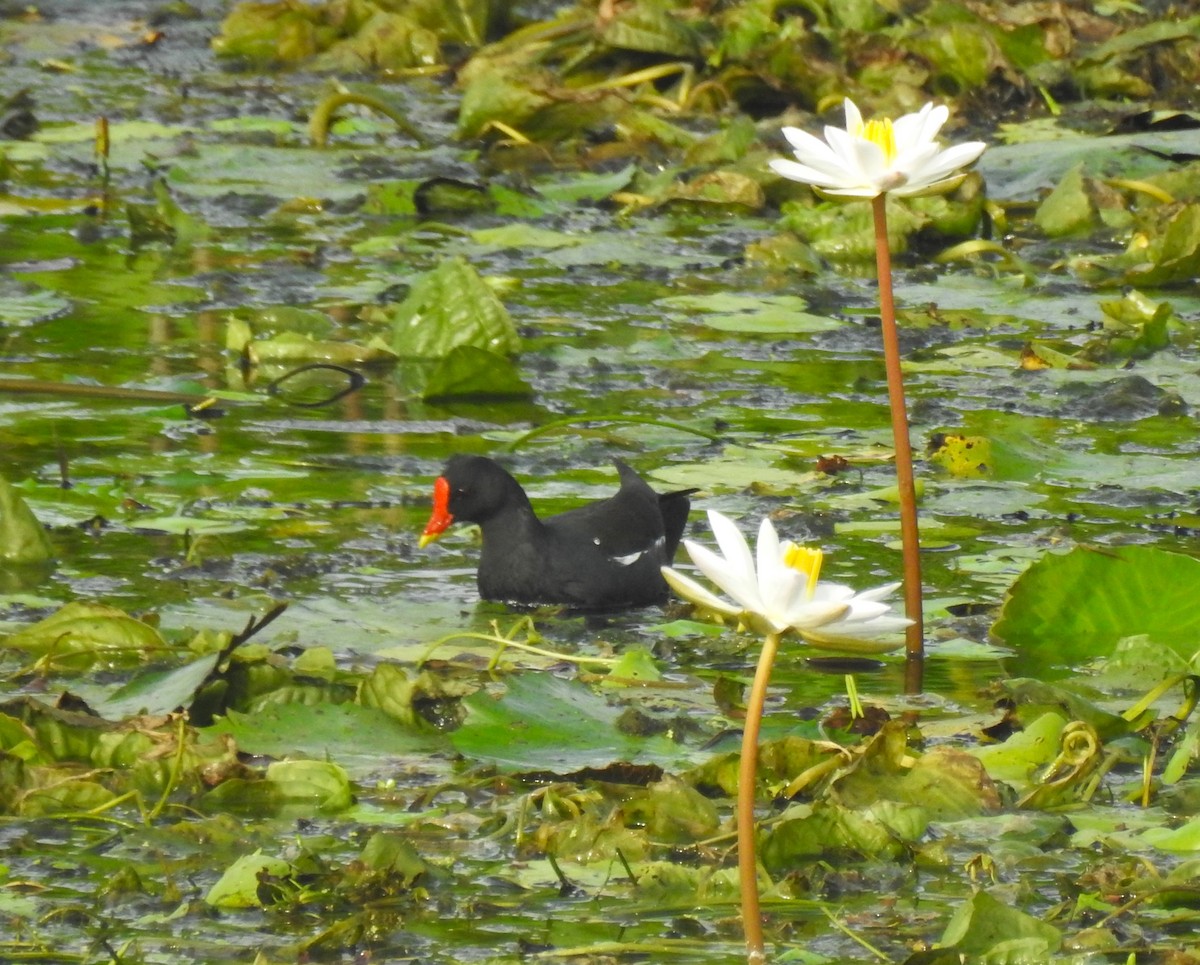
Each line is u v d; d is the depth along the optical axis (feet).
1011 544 35.65
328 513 37.68
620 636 32.48
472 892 22.50
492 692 28.96
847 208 60.85
